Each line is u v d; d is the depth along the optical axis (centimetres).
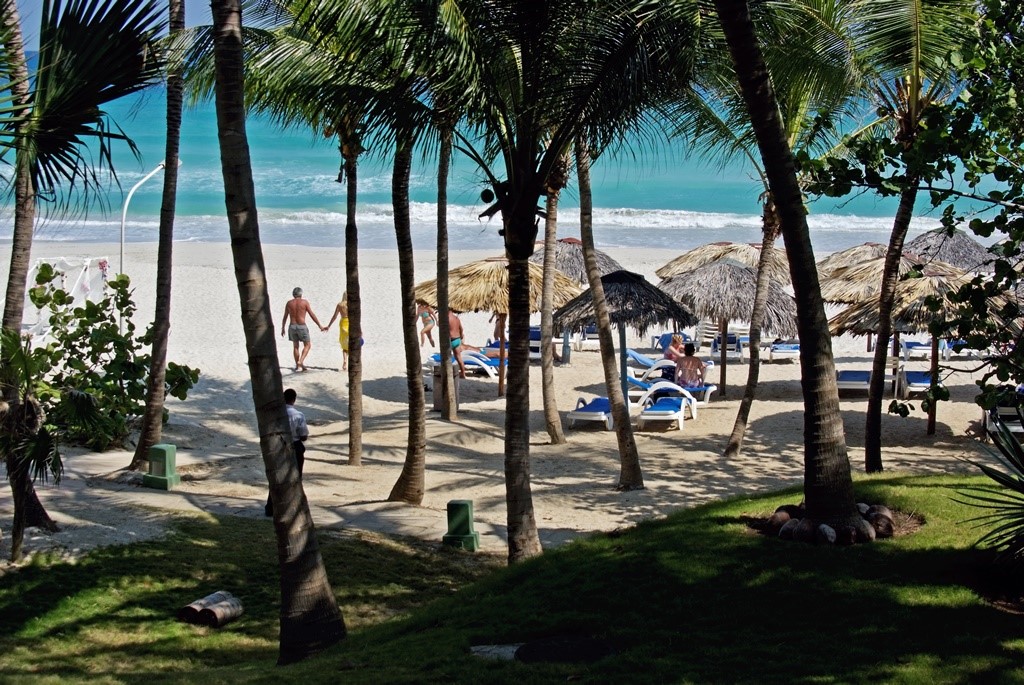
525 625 698
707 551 783
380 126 909
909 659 586
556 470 1514
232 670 712
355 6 855
